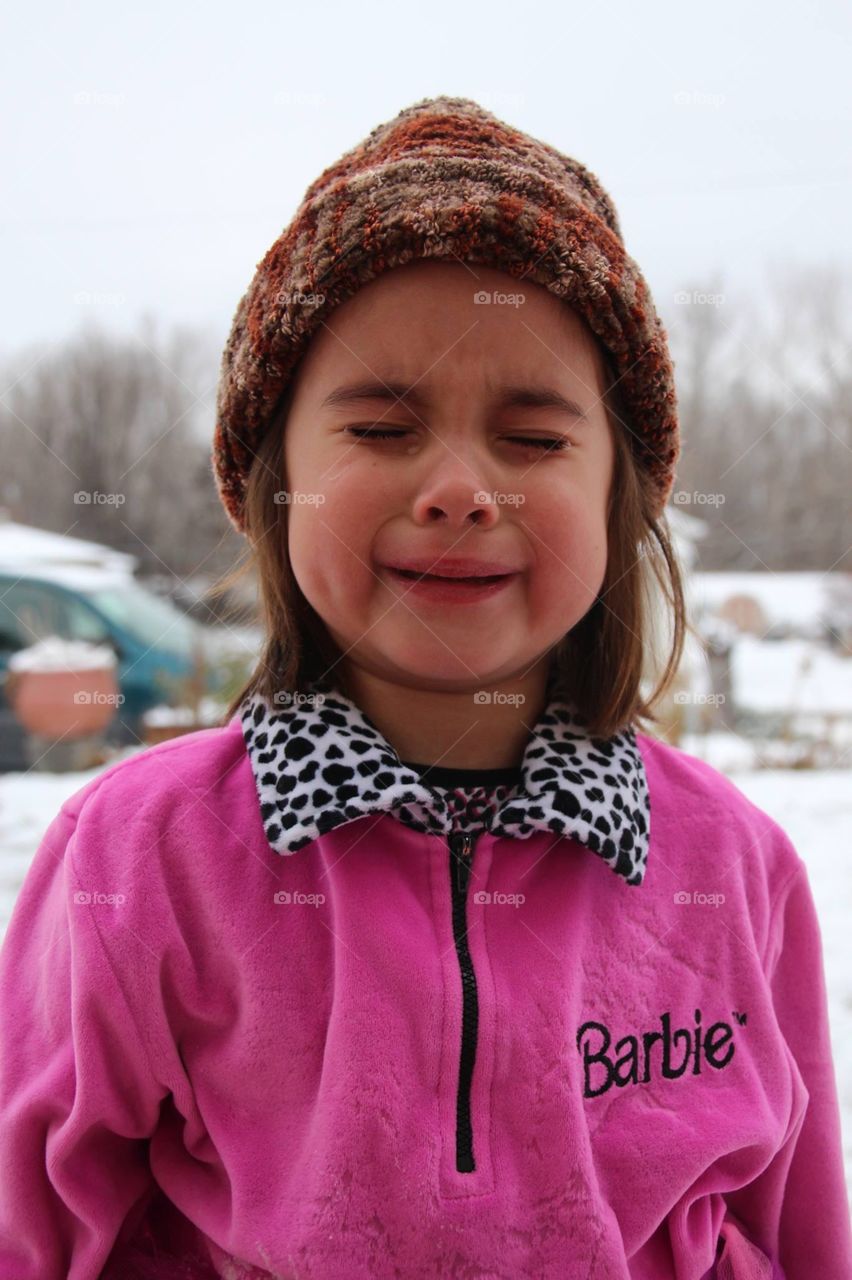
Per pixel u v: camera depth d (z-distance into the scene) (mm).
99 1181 1024
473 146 1061
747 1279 1146
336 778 1030
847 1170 1839
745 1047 1124
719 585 10719
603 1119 1034
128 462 13281
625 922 1109
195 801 1078
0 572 6098
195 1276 1043
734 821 1226
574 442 1019
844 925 2902
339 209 1000
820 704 6656
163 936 1011
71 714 4973
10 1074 1043
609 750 1146
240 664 5082
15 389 13633
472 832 1086
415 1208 938
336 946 1012
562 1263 955
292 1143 975
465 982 1009
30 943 1112
